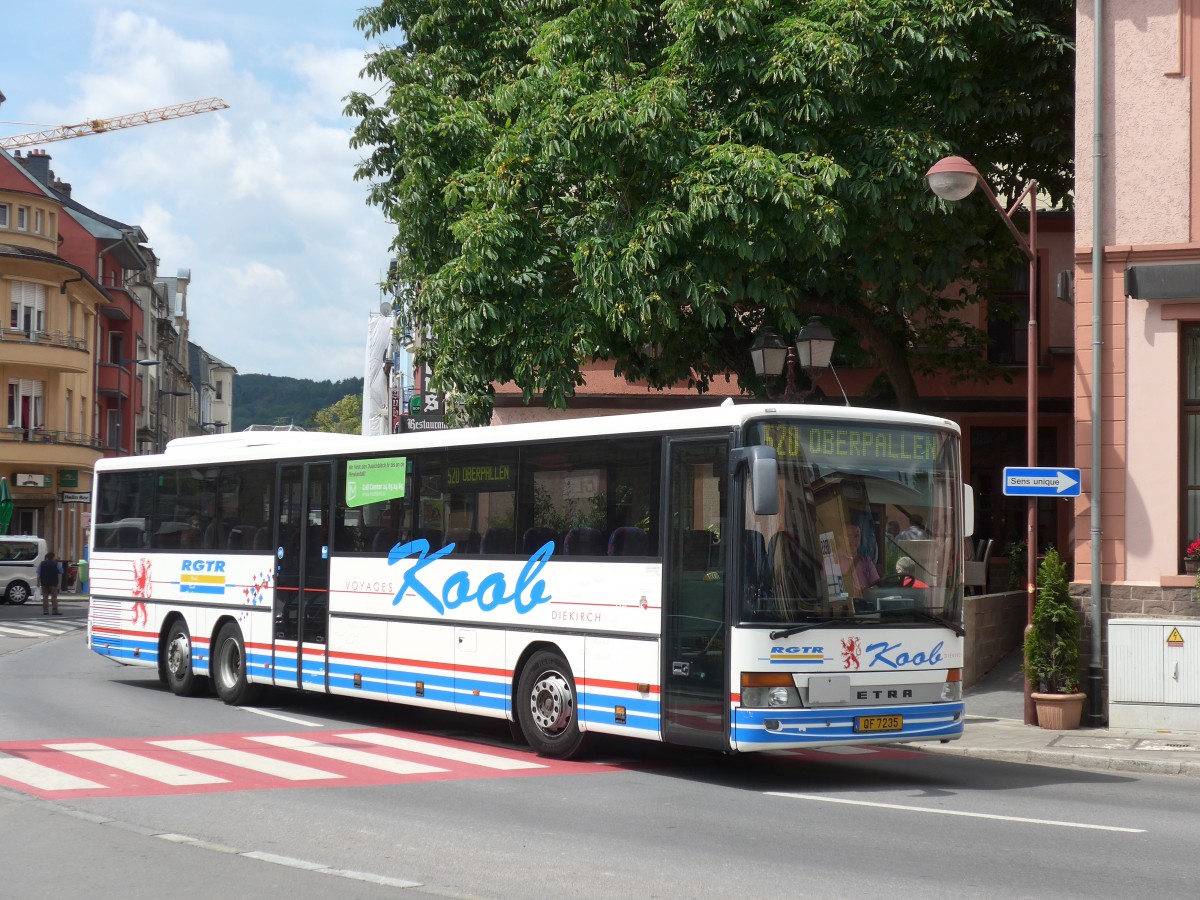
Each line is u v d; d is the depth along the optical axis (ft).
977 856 28.68
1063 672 53.01
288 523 57.11
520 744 48.08
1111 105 55.98
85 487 207.62
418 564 50.11
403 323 74.02
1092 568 54.54
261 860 27.50
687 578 40.06
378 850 28.81
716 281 59.57
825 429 40.19
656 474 41.45
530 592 45.34
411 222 70.08
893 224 62.28
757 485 37.27
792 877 26.35
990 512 96.02
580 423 44.42
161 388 311.47
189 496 63.62
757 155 56.85
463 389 67.15
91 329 219.41
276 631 57.16
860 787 39.58
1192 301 54.13
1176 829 32.37
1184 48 55.01
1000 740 49.32
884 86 60.54
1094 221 55.57
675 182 58.95
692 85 61.16
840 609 39.37
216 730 50.49
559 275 65.05
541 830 31.27
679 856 28.35
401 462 51.49
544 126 60.64
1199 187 54.60
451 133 68.44
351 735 49.80
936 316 81.10
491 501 47.37
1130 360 55.11
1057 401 93.97
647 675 41.01
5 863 27.22
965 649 62.28
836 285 69.41
